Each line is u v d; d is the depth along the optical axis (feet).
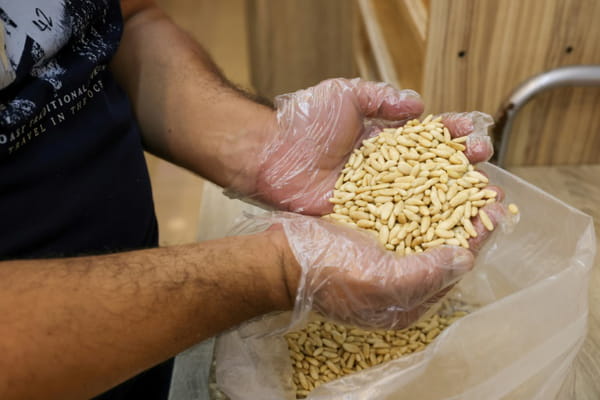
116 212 2.43
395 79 3.88
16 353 1.64
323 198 2.66
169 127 2.77
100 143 2.36
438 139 2.54
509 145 3.34
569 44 3.07
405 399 2.10
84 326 1.72
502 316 2.13
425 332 2.53
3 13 2.08
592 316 2.47
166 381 2.71
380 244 2.22
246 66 7.90
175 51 2.80
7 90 2.11
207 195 3.23
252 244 2.06
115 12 2.47
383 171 2.52
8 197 2.12
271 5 6.36
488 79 3.19
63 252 2.24
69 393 1.70
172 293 1.85
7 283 1.72
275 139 2.70
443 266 2.11
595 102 3.17
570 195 3.13
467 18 3.02
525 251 2.51
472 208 2.31
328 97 2.66
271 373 2.29
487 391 2.06
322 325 2.56
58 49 2.21
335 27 6.47
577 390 2.25
